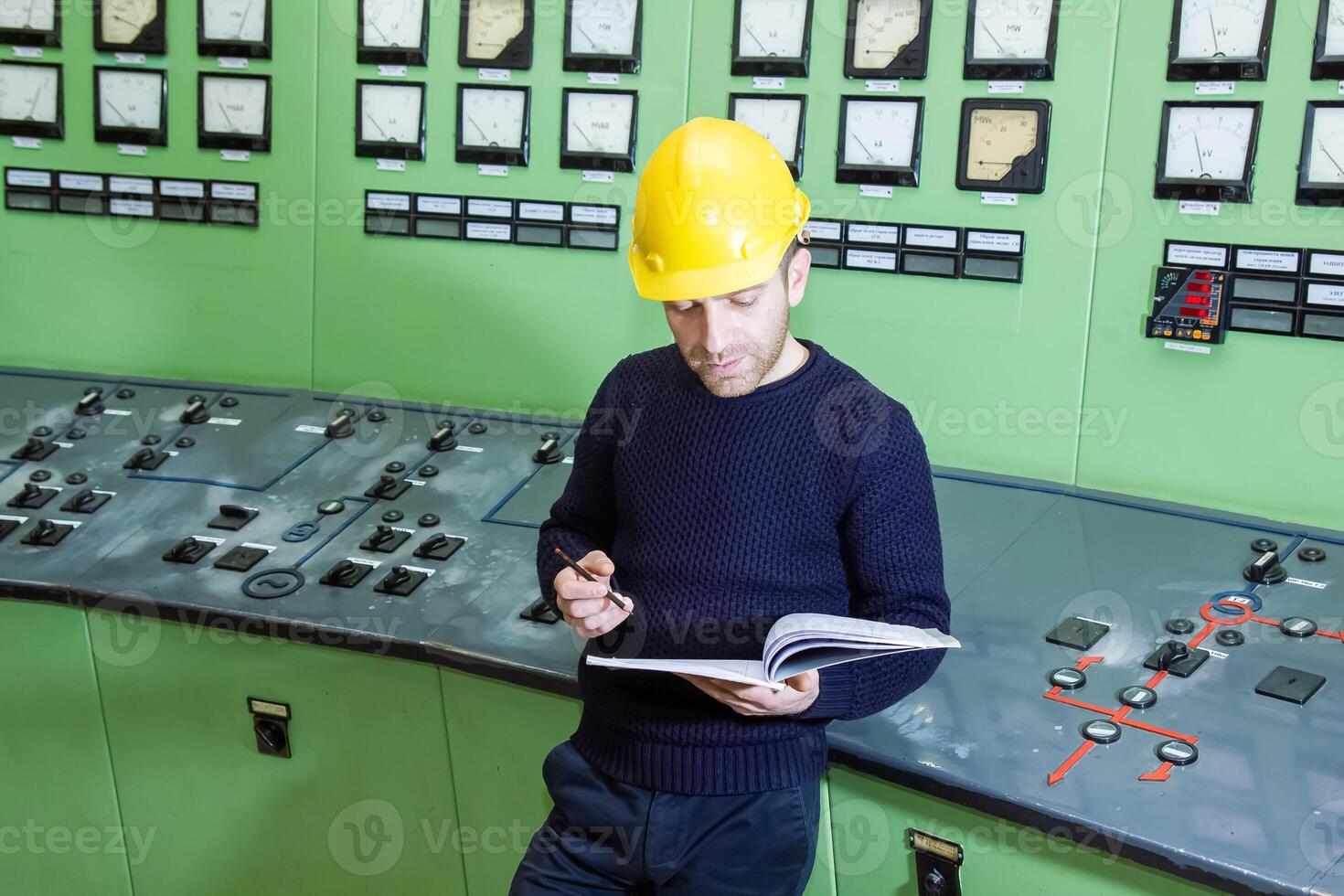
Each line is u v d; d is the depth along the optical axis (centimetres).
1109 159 196
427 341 245
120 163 255
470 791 195
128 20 249
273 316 254
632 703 147
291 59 242
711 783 145
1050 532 195
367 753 200
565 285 234
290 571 202
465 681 188
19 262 265
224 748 210
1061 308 203
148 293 260
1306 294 186
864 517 141
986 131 203
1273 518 193
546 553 159
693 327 139
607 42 224
